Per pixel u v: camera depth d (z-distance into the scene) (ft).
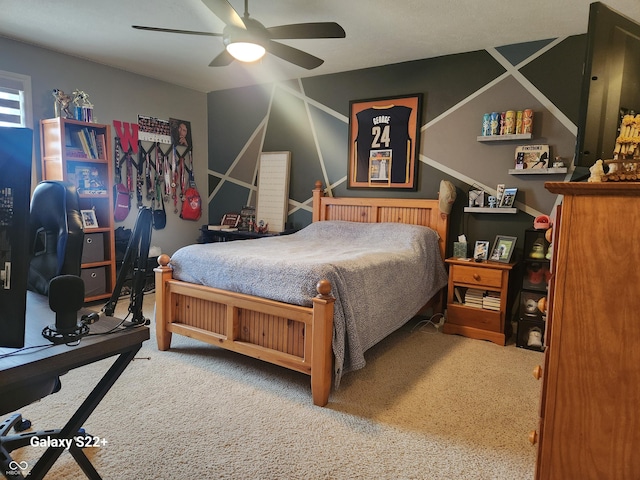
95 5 9.45
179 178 16.76
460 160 12.27
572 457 3.93
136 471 5.38
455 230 12.50
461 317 11.13
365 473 5.49
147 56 12.99
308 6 9.23
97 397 4.42
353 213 13.87
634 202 3.53
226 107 17.11
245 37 8.03
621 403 3.70
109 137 13.12
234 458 5.72
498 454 5.95
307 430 6.46
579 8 9.05
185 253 9.44
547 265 10.16
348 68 13.71
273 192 15.84
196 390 7.66
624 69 4.19
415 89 12.84
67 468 5.42
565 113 10.79
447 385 8.14
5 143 3.00
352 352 7.49
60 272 5.22
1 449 4.88
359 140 13.88
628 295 3.60
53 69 12.64
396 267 9.55
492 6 9.07
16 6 9.53
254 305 7.97
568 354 3.86
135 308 5.21
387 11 9.41
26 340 3.78
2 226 3.05
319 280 7.38
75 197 5.72
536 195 11.25
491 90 11.71
